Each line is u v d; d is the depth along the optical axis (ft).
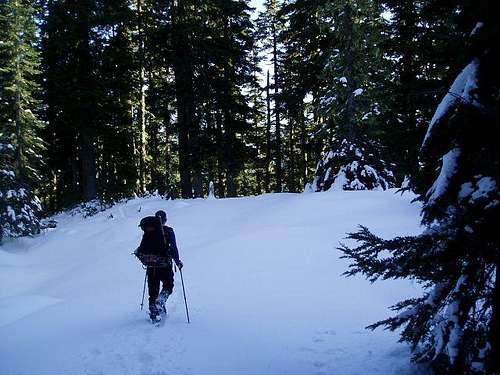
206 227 53.01
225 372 17.79
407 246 13.11
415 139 14.64
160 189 108.58
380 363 16.65
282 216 46.52
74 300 32.40
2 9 78.02
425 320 13.48
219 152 84.12
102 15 89.92
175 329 22.63
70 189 110.42
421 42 14.49
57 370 19.47
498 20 11.53
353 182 57.72
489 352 11.96
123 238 56.13
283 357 18.52
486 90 11.68
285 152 146.61
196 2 83.35
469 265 12.14
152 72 112.37
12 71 79.56
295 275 29.30
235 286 28.76
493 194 11.30
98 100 88.53
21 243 71.26
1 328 27.55
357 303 23.66
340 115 61.11
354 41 58.29
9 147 76.89
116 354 20.22
